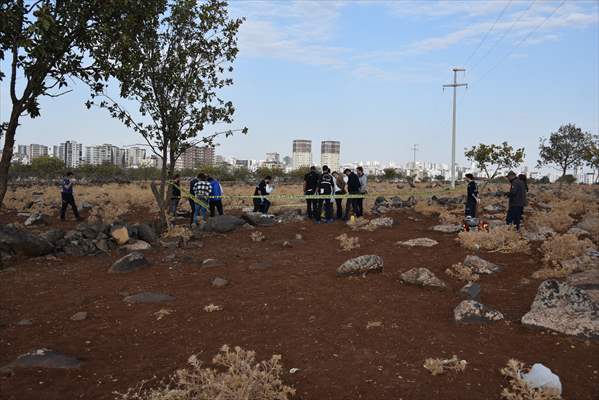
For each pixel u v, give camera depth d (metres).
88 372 4.96
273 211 19.12
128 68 10.42
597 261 8.59
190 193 15.88
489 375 4.68
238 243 12.31
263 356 5.29
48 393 4.48
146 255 10.78
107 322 6.51
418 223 15.66
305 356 5.25
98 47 9.70
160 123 13.75
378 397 4.29
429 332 5.86
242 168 77.81
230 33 13.76
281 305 7.12
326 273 9.02
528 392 4.25
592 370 4.77
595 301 6.13
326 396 4.34
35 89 9.23
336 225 15.20
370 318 6.42
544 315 5.95
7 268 9.41
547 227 12.82
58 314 6.84
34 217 16.16
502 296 7.38
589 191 30.28
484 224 12.29
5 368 4.98
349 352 5.32
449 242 11.66
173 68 13.24
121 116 13.23
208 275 9.02
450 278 8.47
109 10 9.36
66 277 8.88
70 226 16.00
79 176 58.69
